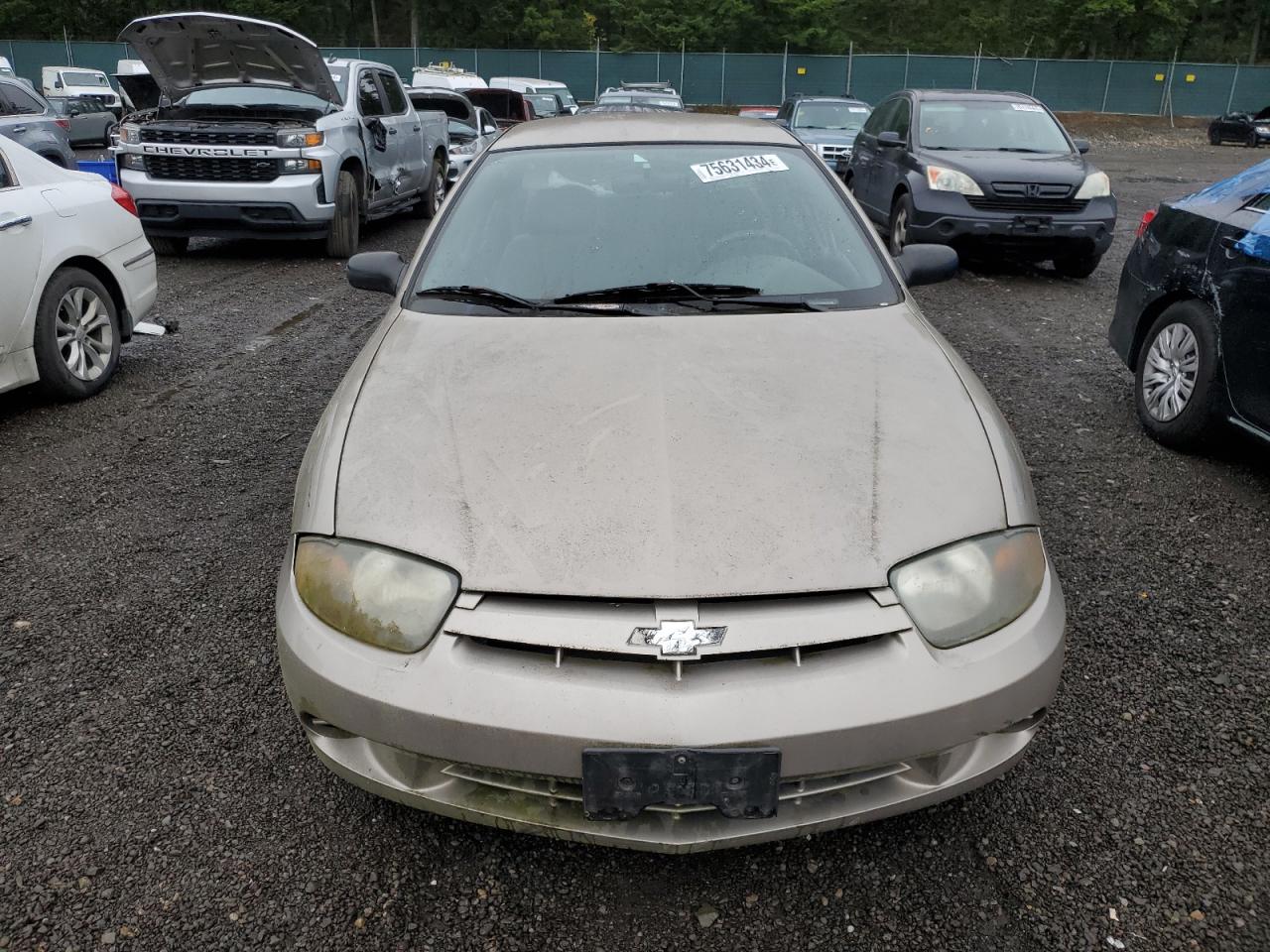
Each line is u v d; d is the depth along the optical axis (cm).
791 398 221
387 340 260
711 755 164
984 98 930
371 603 181
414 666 175
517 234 298
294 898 192
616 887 195
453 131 1443
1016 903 190
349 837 207
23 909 188
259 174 837
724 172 320
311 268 864
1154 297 439
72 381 478
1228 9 5416
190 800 218
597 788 167
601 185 314
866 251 298
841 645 174
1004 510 196
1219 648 276
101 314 498
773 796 168
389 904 191
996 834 207
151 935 183
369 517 191
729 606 173
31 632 284
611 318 263
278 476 398
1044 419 466
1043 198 783
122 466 407
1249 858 200
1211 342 396
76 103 2144
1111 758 230
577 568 176
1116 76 3797
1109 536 345
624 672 169
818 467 197
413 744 174
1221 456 422
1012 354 581
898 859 202
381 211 1020
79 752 233
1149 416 440
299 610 191
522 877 198
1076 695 254
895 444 205
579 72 3959
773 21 4506
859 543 181
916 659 174
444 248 298
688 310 267
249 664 268
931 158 829
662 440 204
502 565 177
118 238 509
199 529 351
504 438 206
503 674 171
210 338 612
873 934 184
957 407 222
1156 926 184
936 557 183
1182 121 3741
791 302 272
